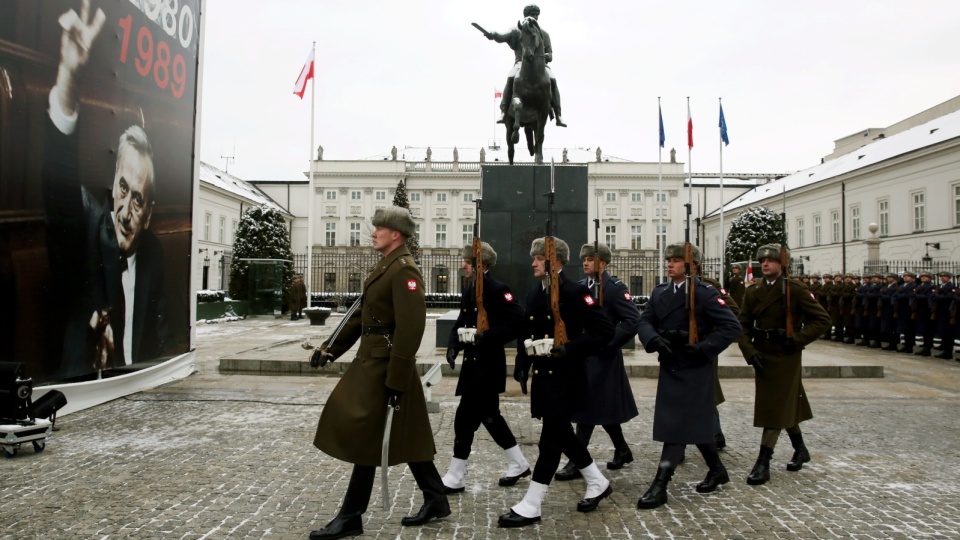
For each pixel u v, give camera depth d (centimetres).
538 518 424
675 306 493
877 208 3706
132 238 883
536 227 1240
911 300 1528
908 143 3759
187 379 1037
